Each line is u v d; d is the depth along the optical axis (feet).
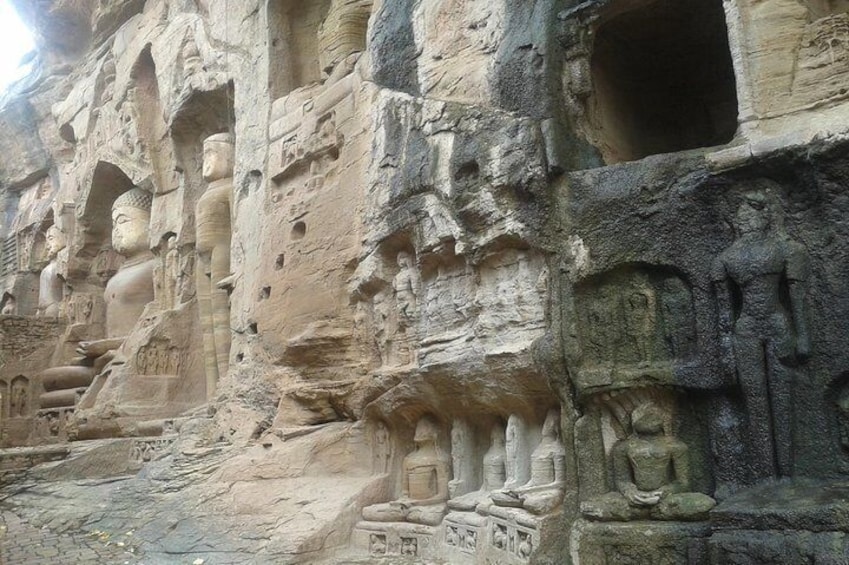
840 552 14.10
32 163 79.00
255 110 40.34
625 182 19.90
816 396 16.38
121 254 60.08
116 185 62.64
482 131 23.54
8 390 61.46
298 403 32.81
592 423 19.90
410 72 28.32
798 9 18.13
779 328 16.63
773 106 17.93
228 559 25.41
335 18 36.65
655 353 19.25
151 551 26.86
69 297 65.87
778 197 17.51
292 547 25.26
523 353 21.31
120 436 44.55
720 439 17.81
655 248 19.21
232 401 36.86
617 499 18.75
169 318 48.24
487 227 22.93
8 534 29.99
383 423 29.53
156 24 53.67
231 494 29.60
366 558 25.48
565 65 22.50
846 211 16.40
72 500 34.12
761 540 15.19
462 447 25.72
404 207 26.61
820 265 16.69
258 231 37.86
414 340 27.02
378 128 29.01
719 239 18.30
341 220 31.68
